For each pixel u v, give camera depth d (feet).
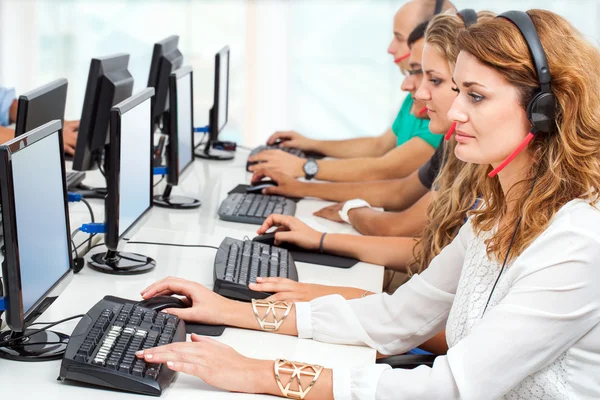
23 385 4.07
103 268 5.91
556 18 4.15
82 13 18.47
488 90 4.10
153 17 18.48
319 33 18.45
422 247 6.49
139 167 6.34
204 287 5.27
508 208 4.40
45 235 4.60
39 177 4.49
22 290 4.23
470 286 4.58
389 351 5.09
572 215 4.02
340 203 8.36
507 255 4.33
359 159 9.83
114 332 4.42
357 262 6.83
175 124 7.80
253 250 6.32
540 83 4.02
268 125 17.92
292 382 4.24
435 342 6.13
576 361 4.07
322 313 5.12
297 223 7.06
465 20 6.56
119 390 4.10
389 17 18.25
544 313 3.91
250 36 17.54
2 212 4.00
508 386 3.99
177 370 4.18
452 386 4.00
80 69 18.66
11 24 18.07
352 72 18.60
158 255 6.47
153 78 9.53
